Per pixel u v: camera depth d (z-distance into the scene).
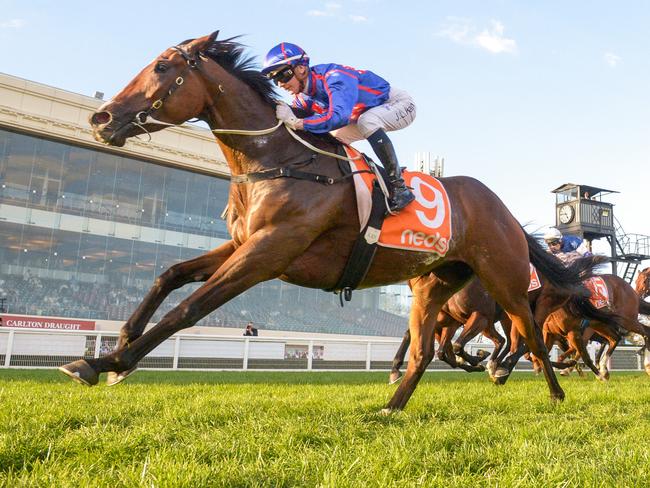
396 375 6.68
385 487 1.74
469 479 1.89
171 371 9.83
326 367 12.36
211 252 3.03
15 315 17.23
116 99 2.78
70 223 18.94
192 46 2.91
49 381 6.14
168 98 2.81
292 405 3.58
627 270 20.83
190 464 1.87
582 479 1.88
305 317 23.42
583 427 2.89
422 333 3.69
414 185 3.38
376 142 3.21
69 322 18.28
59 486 1.65
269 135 2.96
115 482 1.73
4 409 3.03
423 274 3.48
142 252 20.30
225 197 22.31
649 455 2.16
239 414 3.11
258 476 1.84
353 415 3.07
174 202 21.11
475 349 14.16
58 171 18.77
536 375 9.95
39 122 17.78
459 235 3.48
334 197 2.95
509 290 3.71
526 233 4.36
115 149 19.41
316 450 2.28
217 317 21.12
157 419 2.91
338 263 3.08
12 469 1.91
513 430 2.75
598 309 7.37
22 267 17.92
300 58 3.06
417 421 2.93
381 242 3.12
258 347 11.70
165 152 20.34
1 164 17.69
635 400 4.25
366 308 25.34
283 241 2.78
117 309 19.53
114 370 2.38
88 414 2.96
